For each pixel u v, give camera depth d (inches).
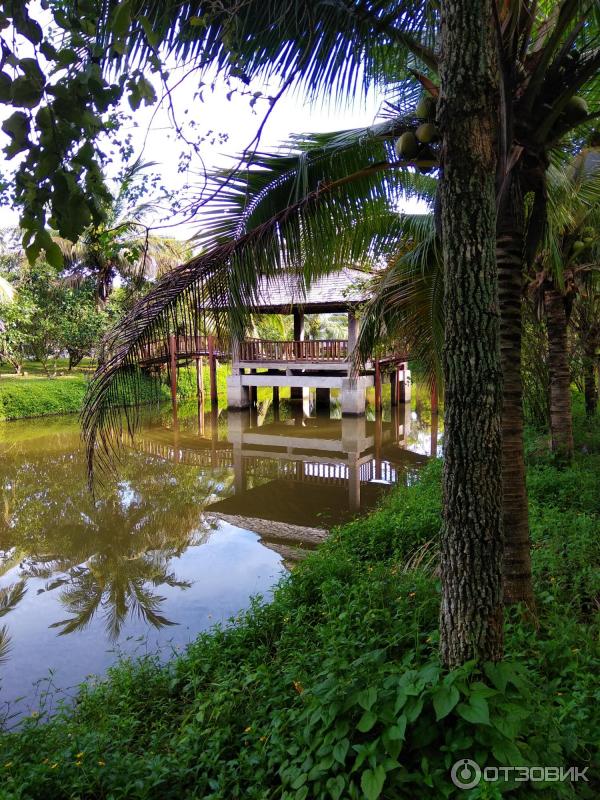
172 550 320.8
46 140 54.0
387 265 326.3
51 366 1065.5
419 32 144.5
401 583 183.3
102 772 109.6
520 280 146.5
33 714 143.8
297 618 176.9
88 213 57.6
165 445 657.6
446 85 86.5
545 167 136.0
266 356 785.6
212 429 753.6
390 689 90.2
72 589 270.1
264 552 312.7
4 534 354.6
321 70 145.7
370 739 88.2
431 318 228.8
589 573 160.7
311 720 92.6
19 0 51.3
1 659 204.8
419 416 857.5
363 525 270.4
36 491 456.1
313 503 413.4
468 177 86.7
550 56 120.5
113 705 153.6
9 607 250.7
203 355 810.2
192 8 122.5
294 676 133.5
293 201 180.2
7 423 769.6
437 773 81.3
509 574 147.9
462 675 83.1
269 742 110.7
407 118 157.6
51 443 647.1
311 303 626.2
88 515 391.9
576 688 108.0
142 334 153.4
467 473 91.1
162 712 147.9
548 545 187.9
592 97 181.6
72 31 58.6
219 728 122.6
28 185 55.4
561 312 299.4
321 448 625.3
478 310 88.5
